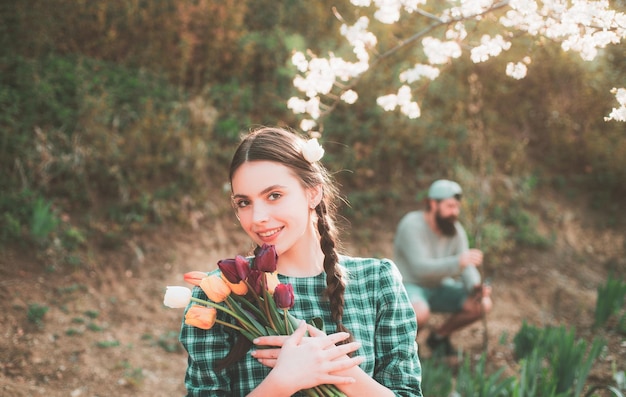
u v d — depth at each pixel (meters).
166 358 4.01
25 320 3.94
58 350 3.79
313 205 1.51
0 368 3.52
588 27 1.98
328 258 1.48
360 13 7.05
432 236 4.20
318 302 1.48
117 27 6.28
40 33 5.82
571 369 3.02
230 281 1.35
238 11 6.74
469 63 7.17
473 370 4.02
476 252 3.97
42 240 4.46
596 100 7.24
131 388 3.63
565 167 7.15
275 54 6.60
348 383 1.29
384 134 6.39
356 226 5.77
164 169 5.39
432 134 6.54
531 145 7.29
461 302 4.18
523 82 7.32
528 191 6.53
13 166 4.82
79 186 4.96
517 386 2.66
